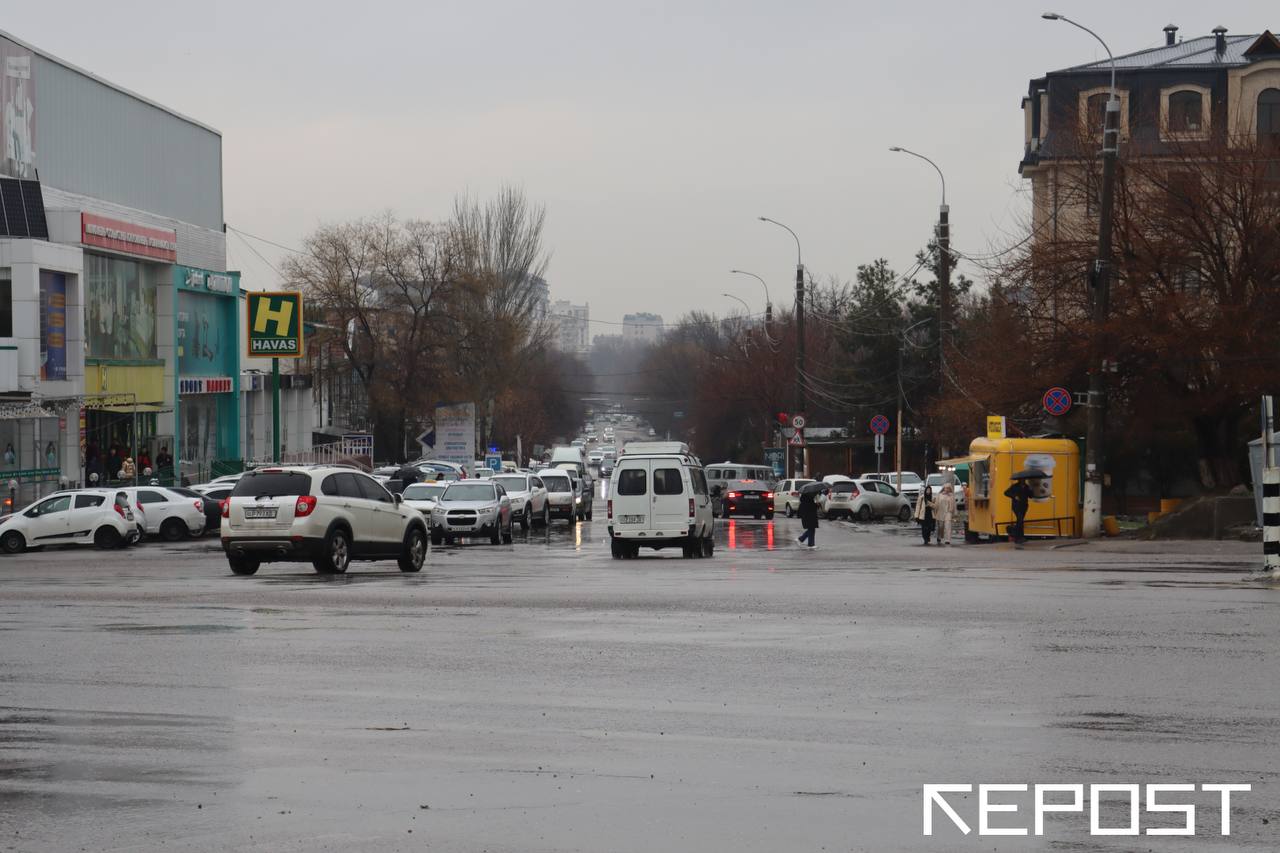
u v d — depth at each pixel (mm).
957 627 22266
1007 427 59656
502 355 114938
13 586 31797
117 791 11938
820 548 50406
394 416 113688
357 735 14195
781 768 12672
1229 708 15266
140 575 36094
